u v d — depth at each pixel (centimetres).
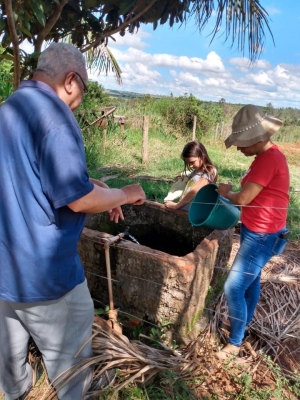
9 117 146
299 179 900
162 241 348
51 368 185
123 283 255
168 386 215
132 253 243
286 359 261
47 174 140
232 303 245
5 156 146
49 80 153
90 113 926
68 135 141
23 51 287
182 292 235
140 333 240
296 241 473
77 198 142
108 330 228
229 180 786
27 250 152
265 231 227
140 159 923
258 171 217
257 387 229
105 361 211
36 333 176
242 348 266
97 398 202
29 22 278
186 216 330
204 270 258
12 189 148
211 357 246
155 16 329
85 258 266
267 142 222
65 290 164
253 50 333
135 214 354
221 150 1419
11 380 192
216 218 273
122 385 201
